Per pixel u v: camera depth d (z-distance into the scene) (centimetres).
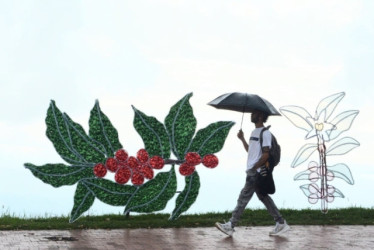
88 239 953
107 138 1153
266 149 986
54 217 1235
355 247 903
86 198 1135
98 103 1154
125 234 1012
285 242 945
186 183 1173
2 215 1219
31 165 1130
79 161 1140
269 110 1010
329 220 1191
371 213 1249
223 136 1190
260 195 1018
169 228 1097
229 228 1000
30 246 877
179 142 1178
